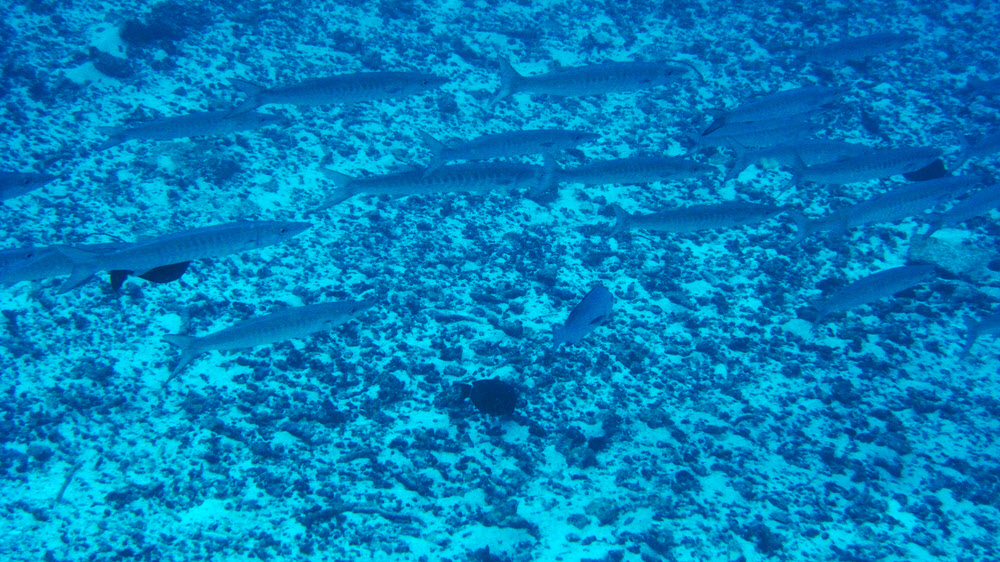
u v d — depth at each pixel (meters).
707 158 9.12
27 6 9.37
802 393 5.90
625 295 6.90
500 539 4.44
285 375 5.48
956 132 9.72
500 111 9.85
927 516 4.83
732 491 4.95
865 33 12.21
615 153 9.14
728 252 7.63
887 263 7.48
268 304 6.17
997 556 4.52
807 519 4.75
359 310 4.71
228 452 4.79
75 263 4.01
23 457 4.57
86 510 4.26
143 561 3.98
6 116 7.79
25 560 3.88
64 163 7.43
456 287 6.74
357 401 5.37
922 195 5.85
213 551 4.09
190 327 5.79
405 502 4.62
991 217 8.09
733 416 5.64
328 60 10.25
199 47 9.68
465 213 7.87
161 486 4.48
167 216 7.03
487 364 5.86
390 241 7.23
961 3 13.19
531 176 5.99
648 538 4.48
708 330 6.56
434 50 11.00
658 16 12.52
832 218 5.79
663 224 5.71
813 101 6.85
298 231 4.98
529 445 5.21
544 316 6.52
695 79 10.91
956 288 7.02
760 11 12.58
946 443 5.47
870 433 5.52
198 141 8.02
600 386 5.79
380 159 8.55
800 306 6.88
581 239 7.66
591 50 11.53
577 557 4.32
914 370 6.19
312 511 4.42
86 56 8.88
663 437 5.39
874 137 9.64
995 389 5.98
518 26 11.86
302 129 8.75
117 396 5.10
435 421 5.28
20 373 5.14
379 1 11.73
